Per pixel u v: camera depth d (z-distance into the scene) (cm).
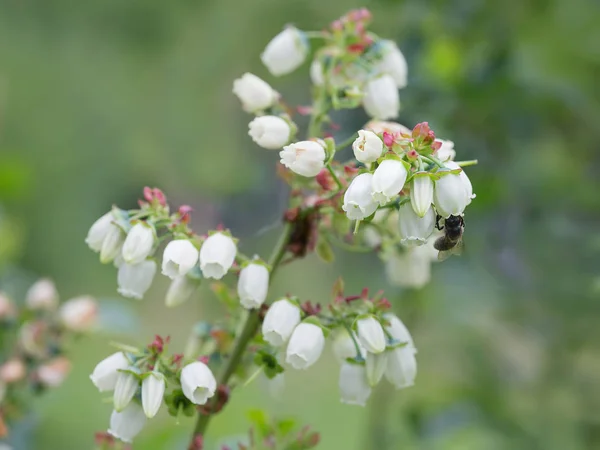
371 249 43
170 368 38
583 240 59
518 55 59
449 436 59
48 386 51
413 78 59
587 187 62
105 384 38
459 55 60
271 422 44
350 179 39
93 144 150
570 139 62
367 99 42
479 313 61
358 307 39
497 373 63
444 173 36
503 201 60
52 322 52
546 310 60
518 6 60
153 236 39
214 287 42
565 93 58
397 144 37
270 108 43
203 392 38
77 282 145
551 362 62
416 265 44
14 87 149
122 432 38
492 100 58
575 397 62
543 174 62
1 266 60
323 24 70
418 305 60
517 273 60
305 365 39
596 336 60
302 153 39
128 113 148
